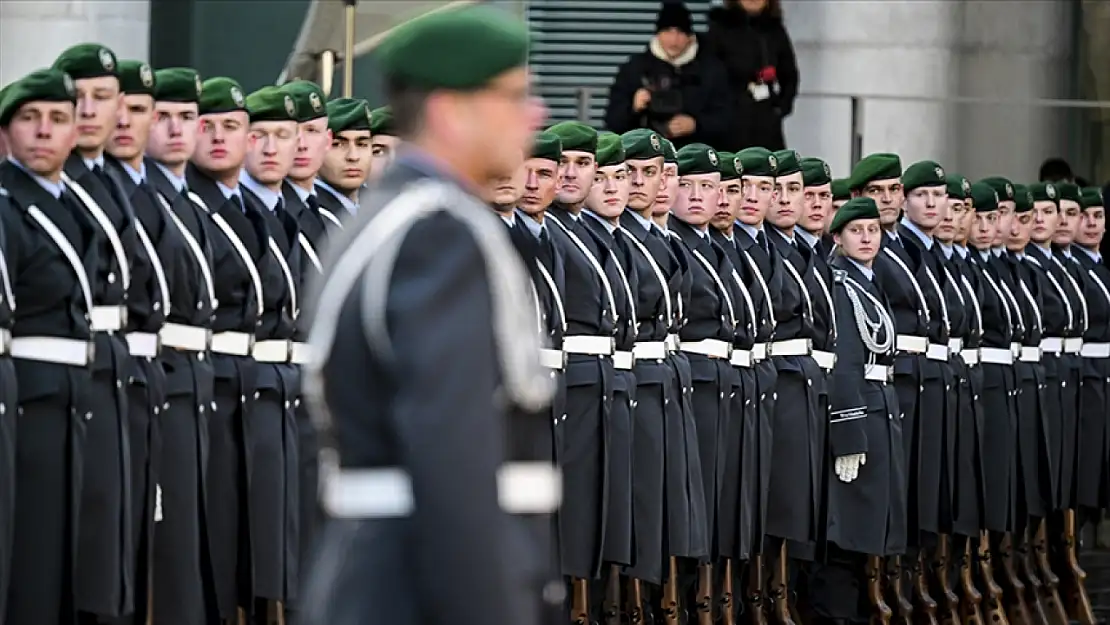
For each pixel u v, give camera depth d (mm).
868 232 35062
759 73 40750
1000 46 51562
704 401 31438
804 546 34156
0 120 22906
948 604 36938
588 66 50000
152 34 44719
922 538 36656
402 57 13070
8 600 22656
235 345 25875
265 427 26016
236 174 26109
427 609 11969
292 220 26812
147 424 23938
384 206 12766
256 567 25875
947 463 36594
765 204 33281
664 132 39938
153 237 24281
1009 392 38844
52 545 22688
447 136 13055
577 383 29031
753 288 32656
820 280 34062
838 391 34406
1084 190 42312
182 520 24641
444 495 11938
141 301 23969
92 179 23453
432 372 12125
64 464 22719
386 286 12445
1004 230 39906
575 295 29078
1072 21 52625
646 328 30297
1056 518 41344
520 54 13094
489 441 12109
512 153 13188
